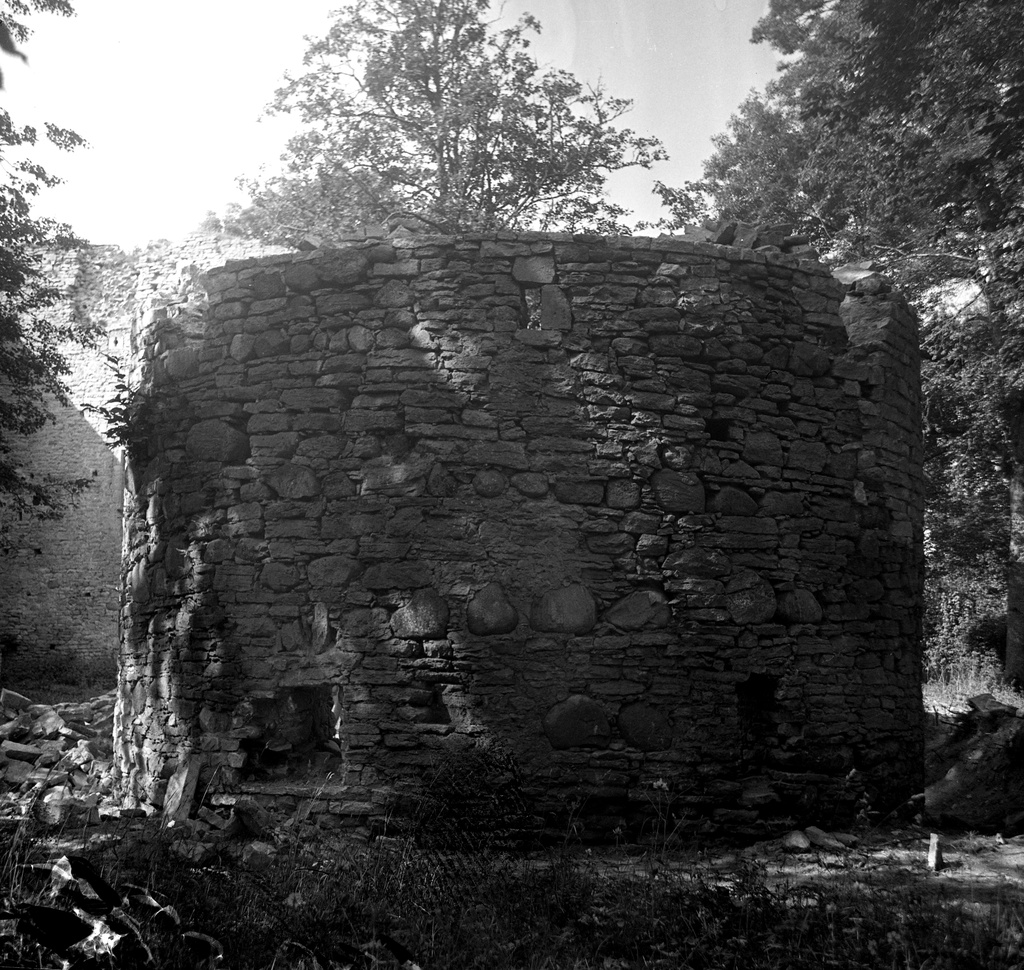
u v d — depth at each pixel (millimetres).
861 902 5836
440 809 7637
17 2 14883
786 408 9203
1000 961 4848
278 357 9094
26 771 11492
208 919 5246
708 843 8156
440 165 22219
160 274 26625
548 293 8773
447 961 4996
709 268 9062
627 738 8297
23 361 22141
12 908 4660
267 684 8742
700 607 8547
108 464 30875
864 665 9164
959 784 10930
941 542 25125
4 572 30828
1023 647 20297
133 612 10336
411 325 8758
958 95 17203
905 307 10234
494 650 8297
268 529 8891
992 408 20562
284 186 23578
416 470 8500
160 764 9430
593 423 8625
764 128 27922
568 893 6012
